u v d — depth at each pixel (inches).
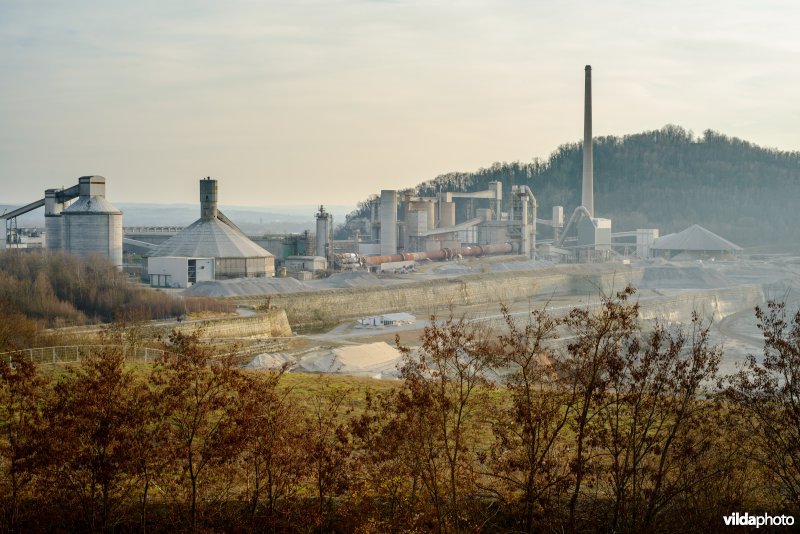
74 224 7824.8
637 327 1654.8
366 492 1429.6
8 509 1395.2
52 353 2854.3
